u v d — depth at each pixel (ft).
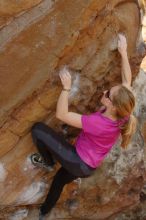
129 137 14.44
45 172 16.01
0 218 16.69
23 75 13.51
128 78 14.87
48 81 14.02
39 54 13.34
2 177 15.16
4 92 13.58
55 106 14.67
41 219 17.04
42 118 14.76
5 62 13.15
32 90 13.91
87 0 13.02
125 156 18.49
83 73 14.70
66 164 14.61
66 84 13.96
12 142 14.71
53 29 13.10
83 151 14.48
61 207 17.94
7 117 14.10
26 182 15.79
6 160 14.98
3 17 12.39
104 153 14.62
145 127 19.65
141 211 21.35
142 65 20.33
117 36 14.64
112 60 15.03
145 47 15.93
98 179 17.93
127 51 15.46
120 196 19.01
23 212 16.94
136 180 19.24
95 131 14.02
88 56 14.37
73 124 14.05
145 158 19.47
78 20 13.24
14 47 13.00
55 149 14.62
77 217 18.69
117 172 18.31
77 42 13.80
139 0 14.98
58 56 13.60
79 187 17.66
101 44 14.44
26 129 14.70
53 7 12.82
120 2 14.21
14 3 12.16
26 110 14.25
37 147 15.02
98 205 18.67
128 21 14.79
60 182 15.61
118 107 13.75
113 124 14.05
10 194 15.69
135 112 19.65
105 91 14.55
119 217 20.84
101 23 13.97
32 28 12.89
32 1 12.34
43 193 16.48
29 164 15.47
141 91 20.12
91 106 15.75
